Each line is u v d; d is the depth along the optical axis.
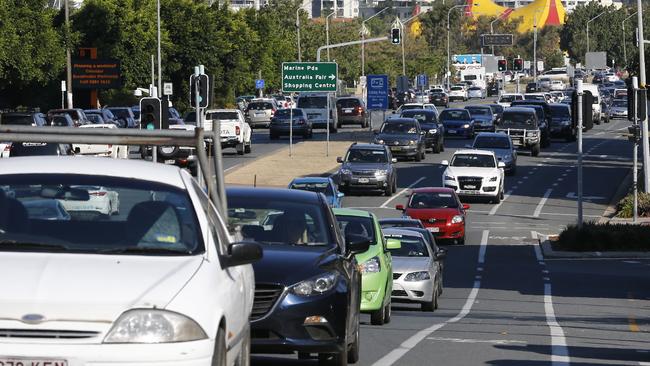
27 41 163.00
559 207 125.06
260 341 31.08
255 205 35.75
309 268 31.92
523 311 63.59
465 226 108.12
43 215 22.27
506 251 98.94
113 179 23.27
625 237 98.06
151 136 24.14
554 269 88.81
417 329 51.28
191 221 22.69
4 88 186.00
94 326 19.00
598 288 77.12
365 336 47.62
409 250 64.44
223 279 21.94
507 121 178.50
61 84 187.00
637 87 111.06
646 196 117.75
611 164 165.38
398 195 130.12
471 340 47.25
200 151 24.53
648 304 67.94
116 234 21.98
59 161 23.88
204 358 19.75
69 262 20.36
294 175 138.25
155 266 20.72
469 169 128.25
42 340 18.80
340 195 94.31
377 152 131.62
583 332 52.06
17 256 20.58
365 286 49.47
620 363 40.44
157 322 19.28
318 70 169.00
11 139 23.70
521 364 39.59
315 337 31.52
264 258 32.09
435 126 177.62
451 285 78.88
